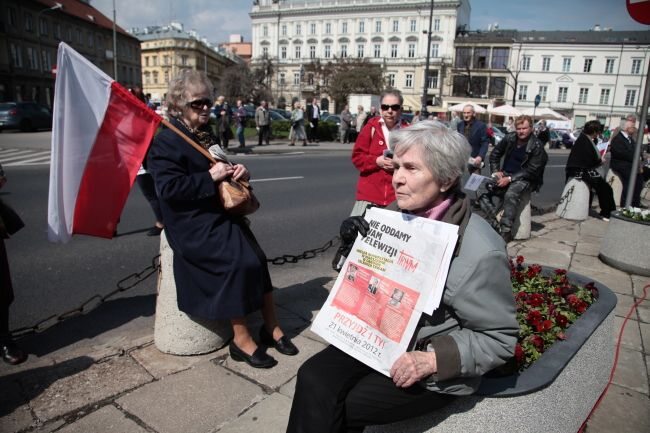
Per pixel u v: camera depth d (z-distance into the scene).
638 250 5.05
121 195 3.15
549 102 65.50
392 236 1.84
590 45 61.69
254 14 86.00
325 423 1.72
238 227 2.89
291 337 3.39
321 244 6.15
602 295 2.87
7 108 22.00
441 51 73.44
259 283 2.88
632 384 2.98
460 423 1.82
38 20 48.66
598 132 7.96
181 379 2.82
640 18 4.50
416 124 1.82
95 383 2.76
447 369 1.62
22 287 4.32
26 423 2.41
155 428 2.40
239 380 2.82
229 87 64.12
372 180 4.14
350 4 78.06
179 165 2.72
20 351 3.09
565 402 2.19
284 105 85.00
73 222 3.09
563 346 2.20
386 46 77.31
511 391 1.81
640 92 60.47
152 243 5.75
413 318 1.71
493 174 6.34
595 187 8.17
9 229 3.07
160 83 87.81
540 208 9.07
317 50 82.50
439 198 1.84
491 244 1.66
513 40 65.81
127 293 4.30
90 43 59.38
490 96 68.69
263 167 13.36
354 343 1.82
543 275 3.27
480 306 1.64
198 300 2.87
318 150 19.41
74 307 3.97
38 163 11.93
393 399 1.71
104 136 3.03
